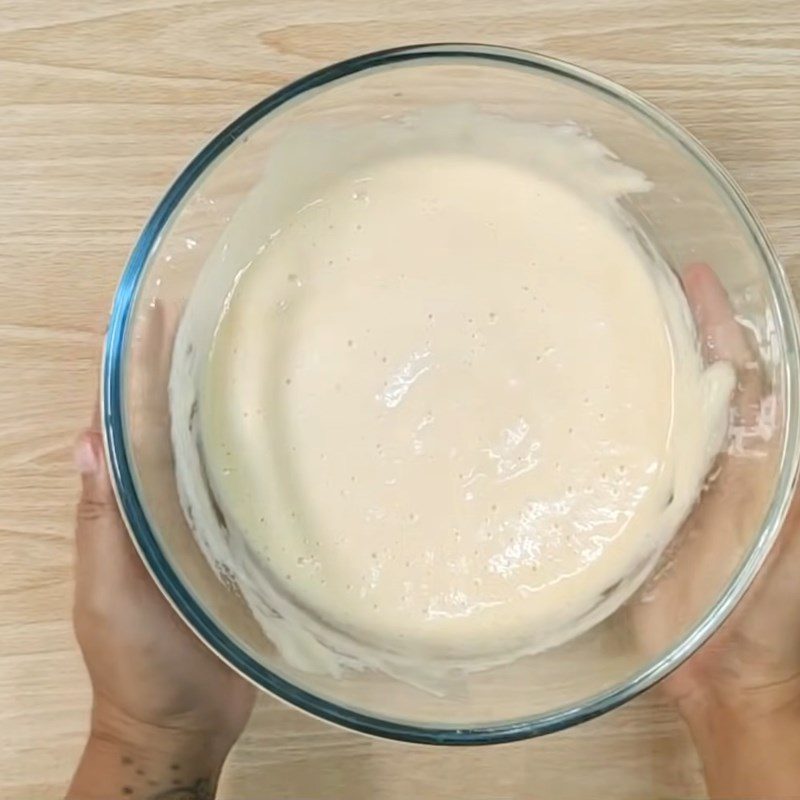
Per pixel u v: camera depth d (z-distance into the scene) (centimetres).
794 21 49
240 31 48
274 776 47
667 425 46
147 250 42
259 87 48
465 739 40
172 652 47
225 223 45
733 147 49
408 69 43
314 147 46
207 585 43
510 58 43
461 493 45
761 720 47
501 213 48
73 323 47
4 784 46
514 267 47
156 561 41
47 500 47
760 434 44
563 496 46
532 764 47
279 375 46
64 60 48
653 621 44
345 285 47
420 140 48
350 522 45
